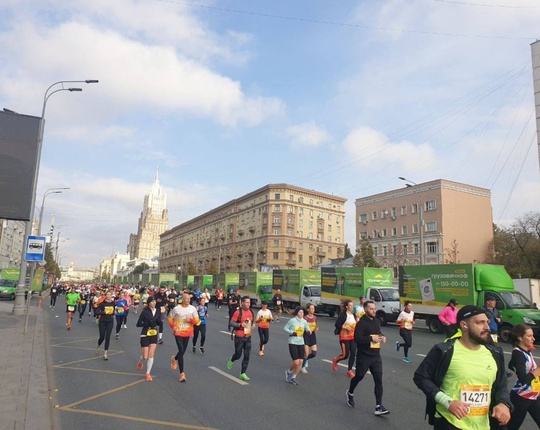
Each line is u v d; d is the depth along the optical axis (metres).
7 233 83.62
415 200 63.72
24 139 17.06
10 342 12.88
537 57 35.69
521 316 17.45
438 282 21.66
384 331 21.17
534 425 6.36
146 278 87.62
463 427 3.12
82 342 14.37
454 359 3.23
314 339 10.19
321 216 91.00
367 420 6.38
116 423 6.04
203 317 12.90
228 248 98.31
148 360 8.93
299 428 5.96
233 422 6.17
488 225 63.38
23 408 6.35
